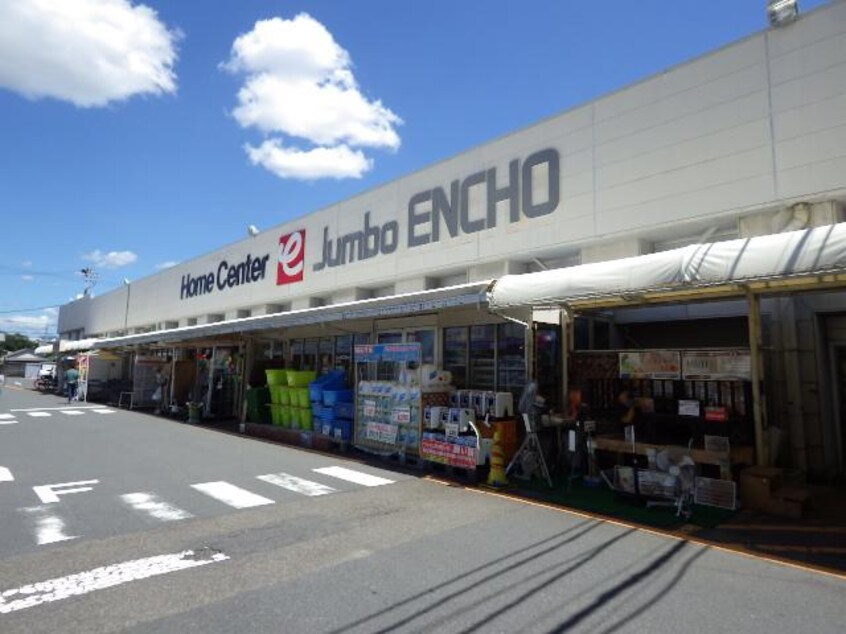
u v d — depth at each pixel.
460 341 12.96
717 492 7.15
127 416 19.36
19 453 11.14
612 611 4.12
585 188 10.82
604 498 7.66
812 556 5.36
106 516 6.65
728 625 3.91
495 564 5.09
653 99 9.93
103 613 4.07
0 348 92.00
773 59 8.55
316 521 6.47
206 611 4.11
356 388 11.53
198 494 7.78
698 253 6.39
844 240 5.28
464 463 8.86
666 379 8.33
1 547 5.52
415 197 14.55
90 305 43.31
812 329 8.78
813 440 8.65
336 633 3.77
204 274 25.91
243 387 17.42
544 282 7.87
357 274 16.30
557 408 10.09
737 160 8.80
